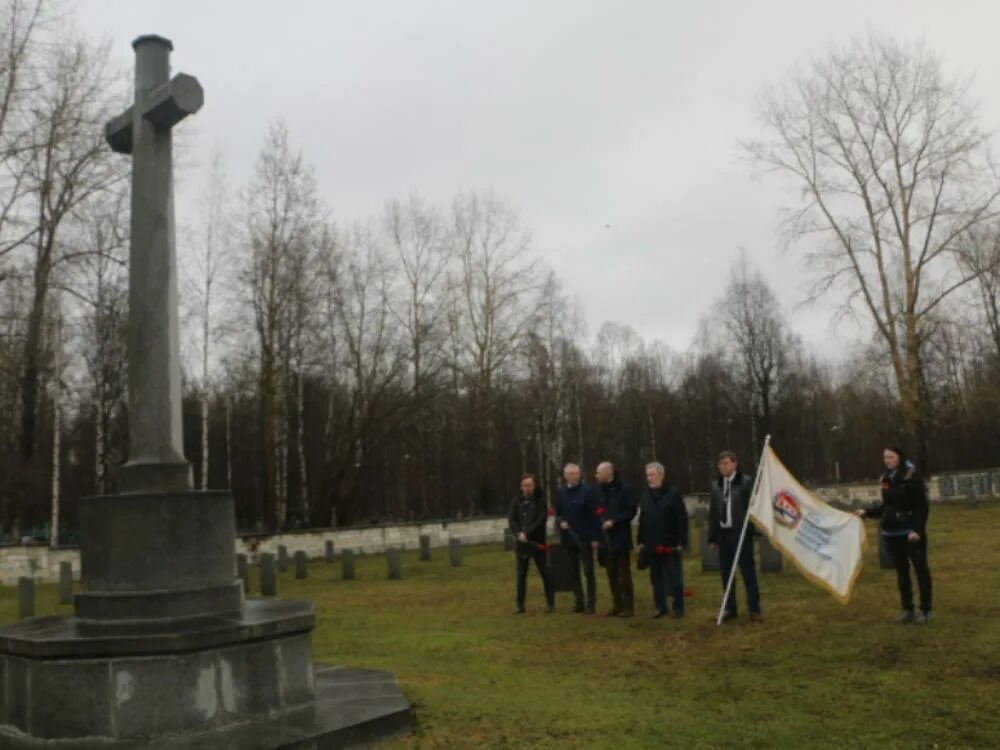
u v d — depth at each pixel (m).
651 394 62.31
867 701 6.48
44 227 26.03
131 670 5.45
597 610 12.45
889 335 35.81
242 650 5.80
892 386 55.41
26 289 25.91
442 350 38.22
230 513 6.55
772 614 10.84
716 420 59.72
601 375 60.12
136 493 6.29
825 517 10.55
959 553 16.72
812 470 68.75
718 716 6.29
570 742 5.71
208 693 5.60
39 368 28.09
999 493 38.84
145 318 6.79
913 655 7.90
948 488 40.25
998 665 7.34
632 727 6.04
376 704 6.23
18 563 24.77
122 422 34.19
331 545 27.72
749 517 10.46
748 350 51.62
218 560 6.41
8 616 16.59
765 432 52.12
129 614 6.01
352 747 5.66
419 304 37.41
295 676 6.10
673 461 62.50
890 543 9.74
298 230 33.69
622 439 61.22
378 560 27.55
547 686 7.51
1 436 34.12
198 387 42.56
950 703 6.29
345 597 16.41
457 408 42.72
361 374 35.72
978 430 55.53
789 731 5.83
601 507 12.02
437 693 7.17
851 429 67.56
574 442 55.00
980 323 45.34
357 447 36.53
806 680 7.27
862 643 8.60
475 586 17.23
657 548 11.24
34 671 5.50
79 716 5.42
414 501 53.03
